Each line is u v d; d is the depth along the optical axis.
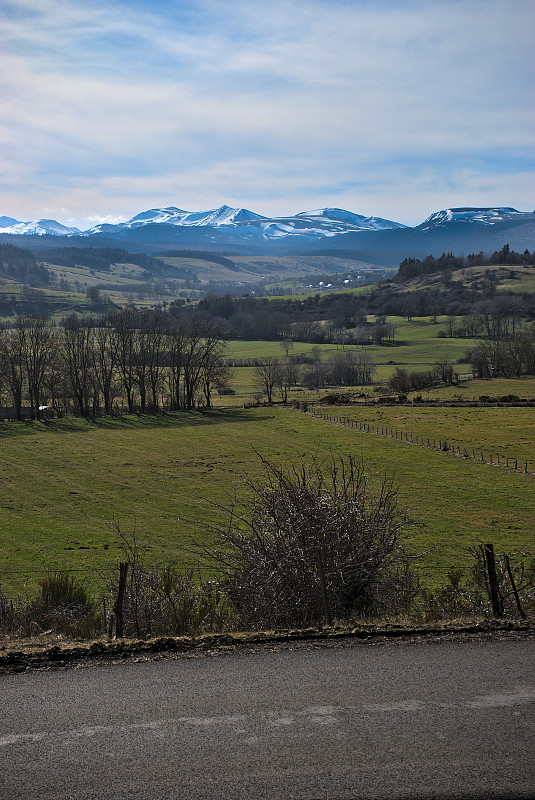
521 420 73.06
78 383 90.69
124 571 11.06
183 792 5.64
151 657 8.80
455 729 6.62
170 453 64.25
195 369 97.06
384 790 5.64
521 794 5.57
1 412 90.94
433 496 43.28
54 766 6.04
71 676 8.13
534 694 7.41
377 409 84.44
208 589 13.74
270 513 13.91
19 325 91.38
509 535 34.16
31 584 29.28
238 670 8.24
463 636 9.59
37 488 51.31
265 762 6.06
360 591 13.36
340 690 7.56
